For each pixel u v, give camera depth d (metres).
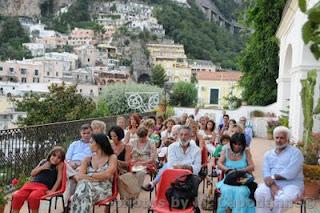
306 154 7.74
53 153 5.45
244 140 6.02
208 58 111.81
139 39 107.94
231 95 36.81
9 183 7.20
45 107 18.91
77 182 5.50
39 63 83.69
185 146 6.31
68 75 84.50
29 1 130.38
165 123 10.05
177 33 114.94
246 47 28.23
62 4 136.38
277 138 5.58
